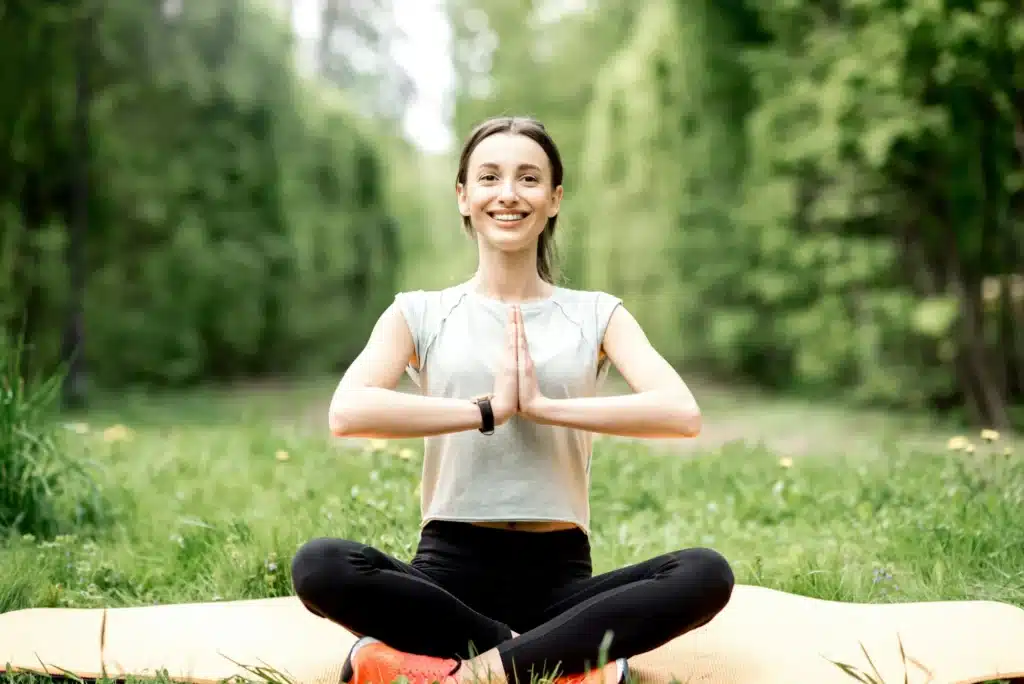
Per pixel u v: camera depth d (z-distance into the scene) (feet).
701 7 48.37
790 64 41.06
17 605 9.57
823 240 41.04
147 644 8.32
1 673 7.60
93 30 40.52
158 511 13.80
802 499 14.24
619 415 7.40
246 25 52.95
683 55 48.37
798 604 9.29
